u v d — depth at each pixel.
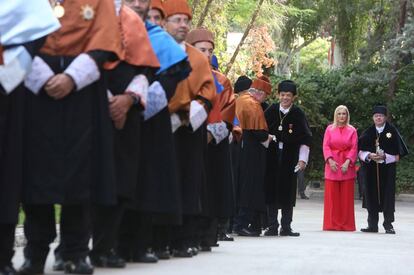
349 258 17.31
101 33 11.71
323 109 54.56
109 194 11.66
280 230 25.30
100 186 11.66
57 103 11.48
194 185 15.57
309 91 52.38
